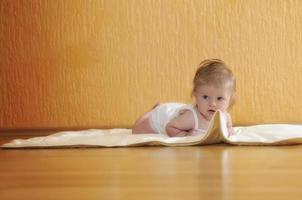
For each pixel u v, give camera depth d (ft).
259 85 12.39
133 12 12.44
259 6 12.37
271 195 3.27
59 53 12.47
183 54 12.42
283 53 12.37
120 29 12.46
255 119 12.39
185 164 5.06
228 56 12.39
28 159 5.89
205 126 7.88
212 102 7.75
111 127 12.38
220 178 4.07
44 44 12.50
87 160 5.60
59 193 3.50
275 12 12.36
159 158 5.66
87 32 12.48
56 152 6.66
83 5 12.46
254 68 12.38
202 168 4.72
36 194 3.48
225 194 3.34
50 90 12.48
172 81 12.42
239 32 12.39
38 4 12.49
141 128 8.39
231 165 4.92
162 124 8.16
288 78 12.37
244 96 12.41
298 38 12.35
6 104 12.56
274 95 12.37
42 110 12.50
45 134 11.76
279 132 7.32
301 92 12.37
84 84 12.48
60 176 4.35
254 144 7.03
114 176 4.29
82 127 12.42
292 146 6.88
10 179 4.24
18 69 12.53
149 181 3.99
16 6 12.47
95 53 12.46
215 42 12.40
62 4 12.47
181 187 3.67
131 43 12.45
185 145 7.14
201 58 12.41
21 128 12.42
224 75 7.79
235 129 8.30
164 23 12.42
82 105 12.46
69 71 12.47
